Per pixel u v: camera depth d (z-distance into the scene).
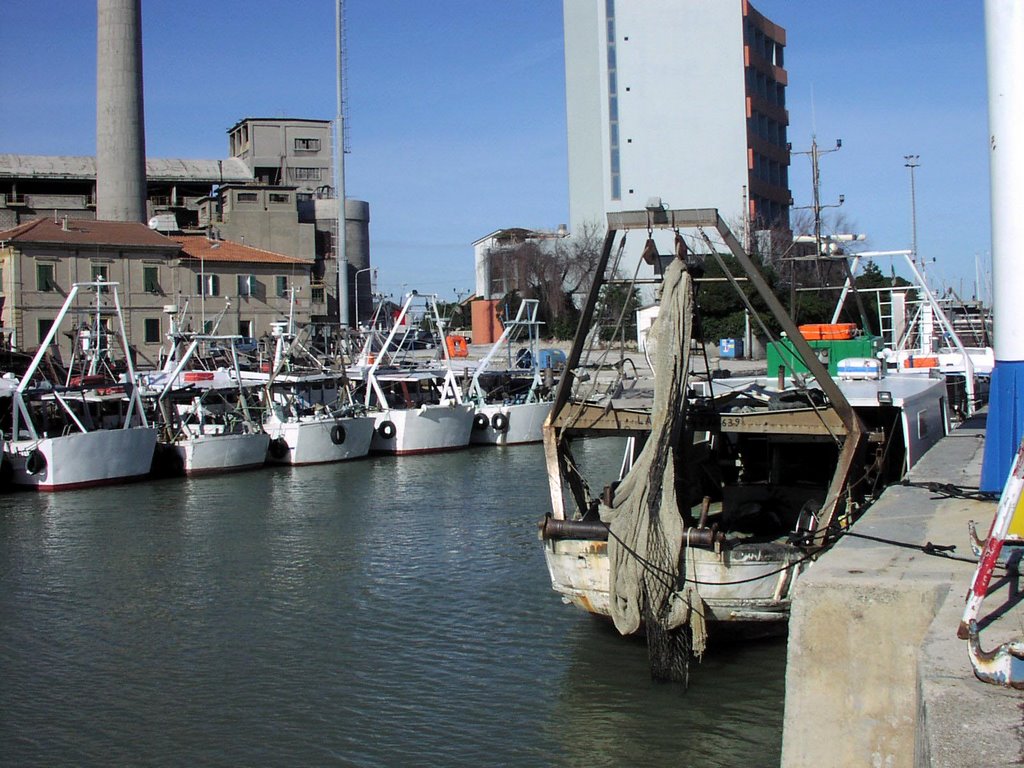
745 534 15.19
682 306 12.74
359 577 20.00
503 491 30.91
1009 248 10.74
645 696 13.02
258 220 89.69
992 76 10.55
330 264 97.62
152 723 12.89
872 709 7.84
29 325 65.44
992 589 7.66
